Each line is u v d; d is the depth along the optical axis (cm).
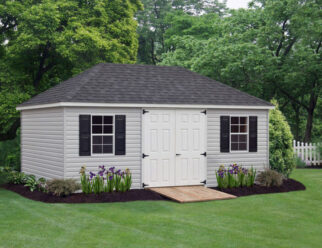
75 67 2488
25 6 2330
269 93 2830
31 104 1633
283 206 1233
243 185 1505
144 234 910
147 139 1452
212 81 1700
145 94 1474
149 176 1455
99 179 1335
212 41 2761
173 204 1246
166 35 4122
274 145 1647
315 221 1053
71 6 2369
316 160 2453
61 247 815
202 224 1004
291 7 2505
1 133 2530
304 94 2880
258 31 2636
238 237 895
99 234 908
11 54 2327
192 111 1511
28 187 1515
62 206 1200
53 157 1450
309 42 2623
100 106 1380
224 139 1558
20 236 889
